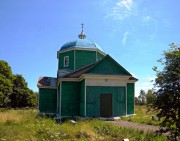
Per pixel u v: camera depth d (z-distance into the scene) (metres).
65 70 35.44
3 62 66.56
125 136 13.73
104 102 27.20
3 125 18.33
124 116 26.83
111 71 27.70
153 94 8.02
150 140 12.27
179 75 7.57
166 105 7.69
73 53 35.75
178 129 7.76
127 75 27.62
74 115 28.92
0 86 60.84
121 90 27.88
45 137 14.02
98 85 27.28
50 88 38.59
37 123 17.66
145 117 24.78
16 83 71.44
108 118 25.33
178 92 7.53
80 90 29.38
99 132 15.03
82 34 40.09
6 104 66.94
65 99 29.05
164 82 7.80
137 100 57.41
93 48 35.84
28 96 70.25
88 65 32.94
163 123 7.99
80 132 14.48
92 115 26.62
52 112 38.03
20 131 14.93
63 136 14.20
